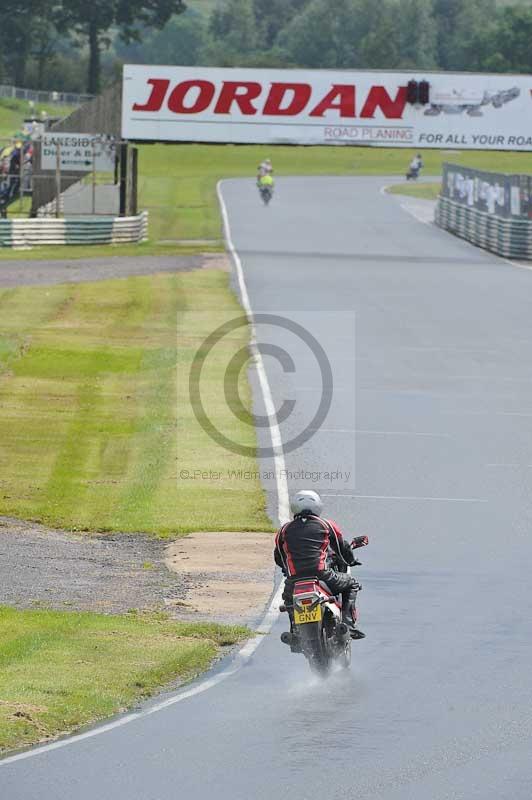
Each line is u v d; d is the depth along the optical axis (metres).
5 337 133.00
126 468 85.81
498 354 130.88
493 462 86.69
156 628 52.75
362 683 44.88
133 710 42.28
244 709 42.03
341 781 35.09
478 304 165.75
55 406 104.06
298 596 44.91
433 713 41.25
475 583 60.06
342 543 46.94
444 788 34.47
